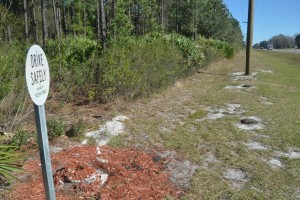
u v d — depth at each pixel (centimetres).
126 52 789
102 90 718
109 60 712
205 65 1638
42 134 253
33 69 245
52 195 262
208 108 764
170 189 372
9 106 520
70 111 644
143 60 820
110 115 635
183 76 1194
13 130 495
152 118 648
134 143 509
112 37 940
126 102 748
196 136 552
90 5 3069
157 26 3309
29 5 2830
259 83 1163
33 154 430
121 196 347
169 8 4050
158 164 435
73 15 3288
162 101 813
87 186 355
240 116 696
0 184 349
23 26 2077
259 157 473
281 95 952
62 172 367
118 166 409
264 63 2219
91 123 573
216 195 362
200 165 440
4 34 775
